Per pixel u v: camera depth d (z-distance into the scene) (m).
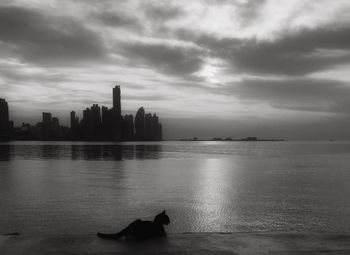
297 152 173.88
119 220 21.62
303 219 22.12
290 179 47.69
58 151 168.75
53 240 5.62
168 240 5.70
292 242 5.57
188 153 158.12
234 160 100.19
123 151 175.00
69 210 24.47
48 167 72.38
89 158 109.94
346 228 19.98
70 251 5.12
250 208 25.83
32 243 5.45
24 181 45.47
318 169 66.50
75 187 38.72
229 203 27.94
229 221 21.58
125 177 51.03
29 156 121.44
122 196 31.88
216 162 90.31
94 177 51.12
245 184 42.06
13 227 19.75
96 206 26.50
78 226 19.89
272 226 20.42
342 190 36.28
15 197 31.23
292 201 28.86
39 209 25.03
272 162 90.12
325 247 5.34
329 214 23.72
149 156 125.38
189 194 33.28
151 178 49.50
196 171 62.38
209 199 30.11
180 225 20.56
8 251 5.08
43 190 36.19
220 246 5.38
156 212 24.25
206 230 19.42
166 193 33.97
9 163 85.56
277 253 5.08
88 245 5.41
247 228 19.91
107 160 99.62
